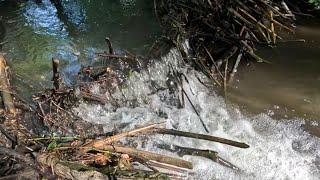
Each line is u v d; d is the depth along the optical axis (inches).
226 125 75.2
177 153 68.6
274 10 92.0
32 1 113.7
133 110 77.5
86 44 97.6
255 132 73.8
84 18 106.6
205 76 83.7
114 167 61.9
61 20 106.6
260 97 80.3
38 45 98.1
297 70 85.4
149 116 76.3
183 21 91.6
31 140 67.4
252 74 85.0
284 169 68.0
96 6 110.7
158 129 70.2
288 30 94.0
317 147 70.7
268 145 71.4
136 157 64.6
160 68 82.9
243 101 79.4
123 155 64.4
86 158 64.8
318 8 96.1
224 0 90.3
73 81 85.6
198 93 80.8
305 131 73.5
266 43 90.5
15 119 73.5
